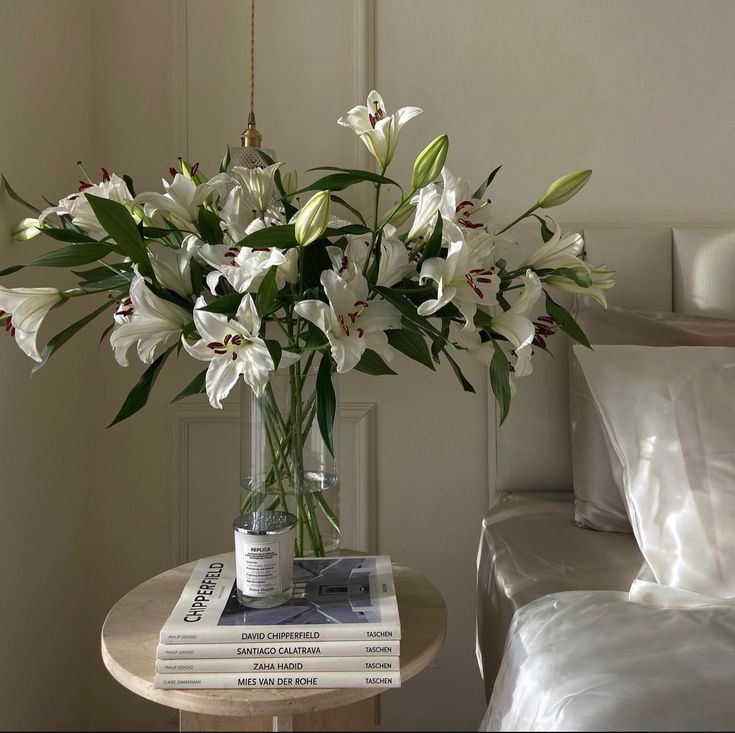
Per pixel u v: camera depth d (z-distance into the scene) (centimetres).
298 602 122
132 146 208
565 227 201
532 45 206
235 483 210
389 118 126
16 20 167
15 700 169
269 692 110
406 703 212
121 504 212
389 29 206
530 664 112
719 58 204
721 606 126
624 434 154
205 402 209
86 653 210
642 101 205
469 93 206
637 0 205
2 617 163
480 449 209
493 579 162
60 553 192
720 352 159
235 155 181
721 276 194
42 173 179
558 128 206
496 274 127
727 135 205
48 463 185
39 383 179
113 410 210
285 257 114
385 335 119
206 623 114
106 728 213
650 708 94
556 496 198
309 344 118
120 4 207
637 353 162
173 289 124
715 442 145
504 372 128
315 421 134
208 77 207
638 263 198
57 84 187
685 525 140
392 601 121
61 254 123
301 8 207
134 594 142
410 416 210
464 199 127
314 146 208
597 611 123
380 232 128
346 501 211
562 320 137
